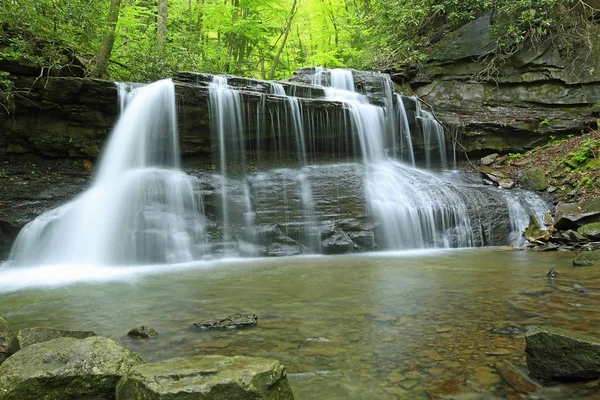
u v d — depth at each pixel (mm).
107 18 13062
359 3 24922
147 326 3545
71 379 2291
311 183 10328
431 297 4625
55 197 9484
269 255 8875
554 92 14484
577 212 9367
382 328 3547
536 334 2580
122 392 2160
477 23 15961
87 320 4020
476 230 10047
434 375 2602
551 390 2375
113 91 10828
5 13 9250
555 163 12133
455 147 14133
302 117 12203
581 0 13961
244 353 3035
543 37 14906
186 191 9516
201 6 19062
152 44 16344
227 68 20438
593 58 14250
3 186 9453
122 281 6270
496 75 15234
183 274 6797
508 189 11758
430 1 17219
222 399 1982
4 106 9477
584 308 3996
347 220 9594
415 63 16422
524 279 5504
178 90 10922
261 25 19797
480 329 3441
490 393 2359
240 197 9680
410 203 10125
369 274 6270
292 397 2240
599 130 12570
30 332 3023
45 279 6590
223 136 11477
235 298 4852
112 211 8992
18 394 2189
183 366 2225
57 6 10398
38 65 10000
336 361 2861
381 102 14094
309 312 4121
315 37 25656
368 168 11625
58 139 10688
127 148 10977
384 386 2479
